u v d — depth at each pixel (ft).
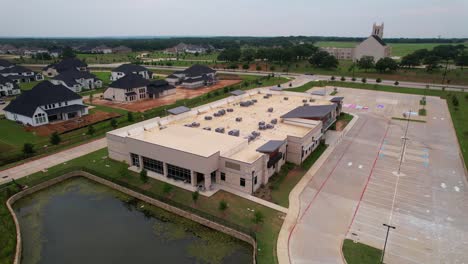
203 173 160.76
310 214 143.23
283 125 221.05
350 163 198.70
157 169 183.42
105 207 156.87
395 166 194.49
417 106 343.67
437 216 142.72
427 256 117.19
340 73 574.56
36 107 269.03
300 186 168.96
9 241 126.31
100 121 285.43
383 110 328.90
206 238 132.98
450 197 158.92
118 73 514.27
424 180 176.65
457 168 191.52
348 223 136.87
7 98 385.09
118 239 132.67
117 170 188.85
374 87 441.68
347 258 115.44
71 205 158.61
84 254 123.75
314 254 117.70
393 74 542.57
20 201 161.58
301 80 511.40
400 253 118.52
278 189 165.58
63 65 564.30
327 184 171.53
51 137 221.25
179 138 186.29
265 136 198.70
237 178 161.89
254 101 290.15
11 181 172.55
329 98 301.02
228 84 482.69
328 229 132.77
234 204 151.02
